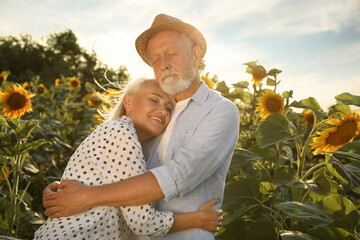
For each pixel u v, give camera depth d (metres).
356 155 1.88
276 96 3.02
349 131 2.29
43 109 6.50
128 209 1.66
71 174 1.76
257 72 3.39
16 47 25.39
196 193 1.85
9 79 21.28
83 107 7.95
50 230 1.63
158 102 2.02
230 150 1.93
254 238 2.43
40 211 4.00
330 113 2.48
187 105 1.98
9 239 1.48
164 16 2.06
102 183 1.73
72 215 1.64
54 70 22.11
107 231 1.70
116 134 1.78
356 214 1.69
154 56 2.05
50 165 4.56
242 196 2.51
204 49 2.16
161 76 1.99
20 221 3.11
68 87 8.48
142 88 2.04
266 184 2.68
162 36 2.02
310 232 1.94
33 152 4.61
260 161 3.16
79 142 5.27
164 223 1.69
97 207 1.68
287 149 2.90
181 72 1.97
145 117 2.00
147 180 1.63
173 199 1.82
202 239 1.78
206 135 1.81
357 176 2.55
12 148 2.78
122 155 1.75
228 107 1.90
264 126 2.58
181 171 1.69
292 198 2.74
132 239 1.89
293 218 2.41
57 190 1.78
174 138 1.93
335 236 1.86
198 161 1.74
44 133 4.94
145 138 2.06
